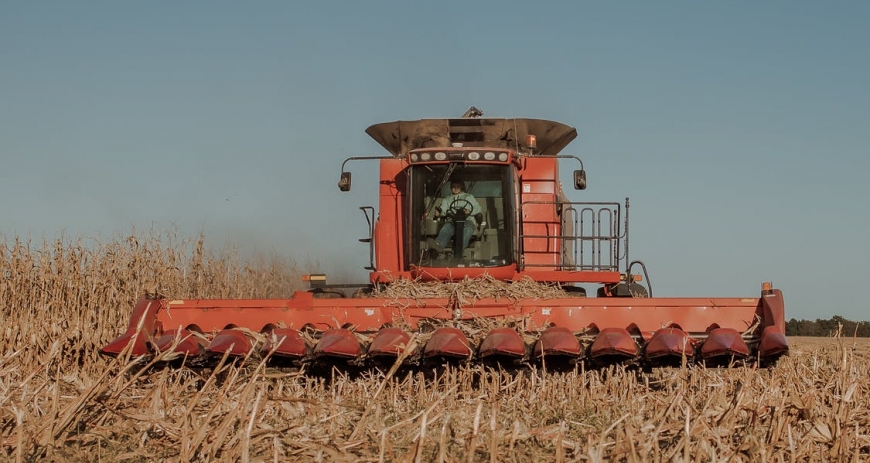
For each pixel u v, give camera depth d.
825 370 9.08
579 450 5.43
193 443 5.49
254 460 5.48
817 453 5.68
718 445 5.68
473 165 11.28
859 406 7.16
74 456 5.67
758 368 8.27
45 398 6.75
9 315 12.83
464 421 6.44
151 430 6.12
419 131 12.84
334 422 6.41
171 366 8.04
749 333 8.84
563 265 11.34
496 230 11.24
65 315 12.75
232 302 9.22
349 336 8.09
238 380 7.93
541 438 5.84
